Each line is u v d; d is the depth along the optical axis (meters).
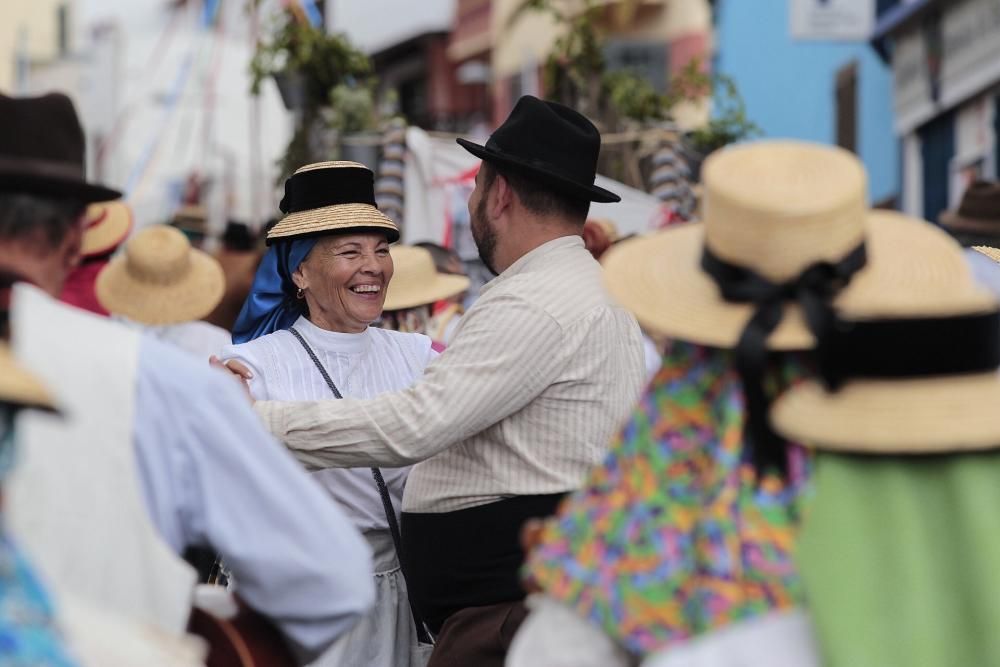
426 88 39.72
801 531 2.98
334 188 5.82
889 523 2.96
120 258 9.34
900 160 22.52
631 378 5.08
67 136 3.57
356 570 3.66
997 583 2.87
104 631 2.98
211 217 26.08
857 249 3.21
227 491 3.57
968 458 2.98
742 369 3.08
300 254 5.80
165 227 9.23
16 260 3.45
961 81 20.02
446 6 38.53
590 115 11.98
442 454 5.10
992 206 8.14
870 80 23.42
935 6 20.59
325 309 5.82
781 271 3.17
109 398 3.46
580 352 4.94
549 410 4.95
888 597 2.90
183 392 3.53
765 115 25.97
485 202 5.20
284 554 3.58
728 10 27.08
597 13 12.35
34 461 3.35
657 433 3.24
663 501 3.17
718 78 12.32
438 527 5.08
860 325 3.03
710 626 2.98
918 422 2.96
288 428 4.91
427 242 9.17
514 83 33.97
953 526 2.95
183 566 3.49
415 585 5.19
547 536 3.29
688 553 3.11
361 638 5.53
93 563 3.40
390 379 5.88
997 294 5.50
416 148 10.30
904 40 21.86
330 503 3.68
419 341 6.06
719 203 3.22
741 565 3.00
